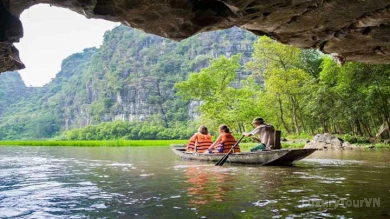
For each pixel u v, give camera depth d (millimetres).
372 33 6949
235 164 10508
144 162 12117
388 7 5809
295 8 5758
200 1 5367
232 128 37125
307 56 38188
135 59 129500
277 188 6250
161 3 5191
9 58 5977
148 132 101688
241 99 36719
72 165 11477
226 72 39375
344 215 4359
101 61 138750
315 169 9086
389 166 9672
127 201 5301
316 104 31281
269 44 36562
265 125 10805
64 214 4570
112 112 119750
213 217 4312
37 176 8453
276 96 37156
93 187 6648
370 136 31656
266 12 5859
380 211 4539
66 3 5324
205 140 12398
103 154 18328
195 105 105625
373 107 29031
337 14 6121
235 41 113688
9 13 5258
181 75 117812
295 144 26891
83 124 131000
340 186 6406
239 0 5176
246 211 4586
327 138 25000
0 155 18359
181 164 10969
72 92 147875
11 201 5387
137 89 117500
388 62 8922
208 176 7957
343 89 29109
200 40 121812
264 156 9914
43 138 138250
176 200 5320
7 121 149375
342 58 8852
